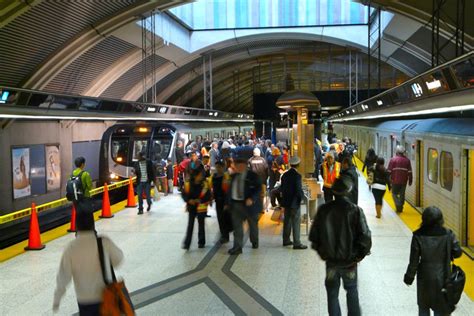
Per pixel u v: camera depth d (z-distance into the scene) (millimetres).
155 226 10602
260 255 8125
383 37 18875
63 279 4074
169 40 19625
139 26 15828
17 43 12141
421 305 4648
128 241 9234
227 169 11227
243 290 6418
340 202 4758
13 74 13445
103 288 4066
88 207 4215
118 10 13898
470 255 7879
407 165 11703
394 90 9258
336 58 33281
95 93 18812
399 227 10195
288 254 8164
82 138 18750
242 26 23203
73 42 13938
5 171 13633
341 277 4777
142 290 6477
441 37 14805
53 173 16422
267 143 17500
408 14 13328
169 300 6090
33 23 11719
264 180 11305
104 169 18141
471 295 6113
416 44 18016
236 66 34906
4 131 13562
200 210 8617
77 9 12406
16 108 9406
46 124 15938
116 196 17812
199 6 23078
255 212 8438
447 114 13734
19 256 8281
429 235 4594
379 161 11102
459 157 8453
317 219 4809
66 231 10180
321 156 15781
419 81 7488
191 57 23969
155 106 16672
